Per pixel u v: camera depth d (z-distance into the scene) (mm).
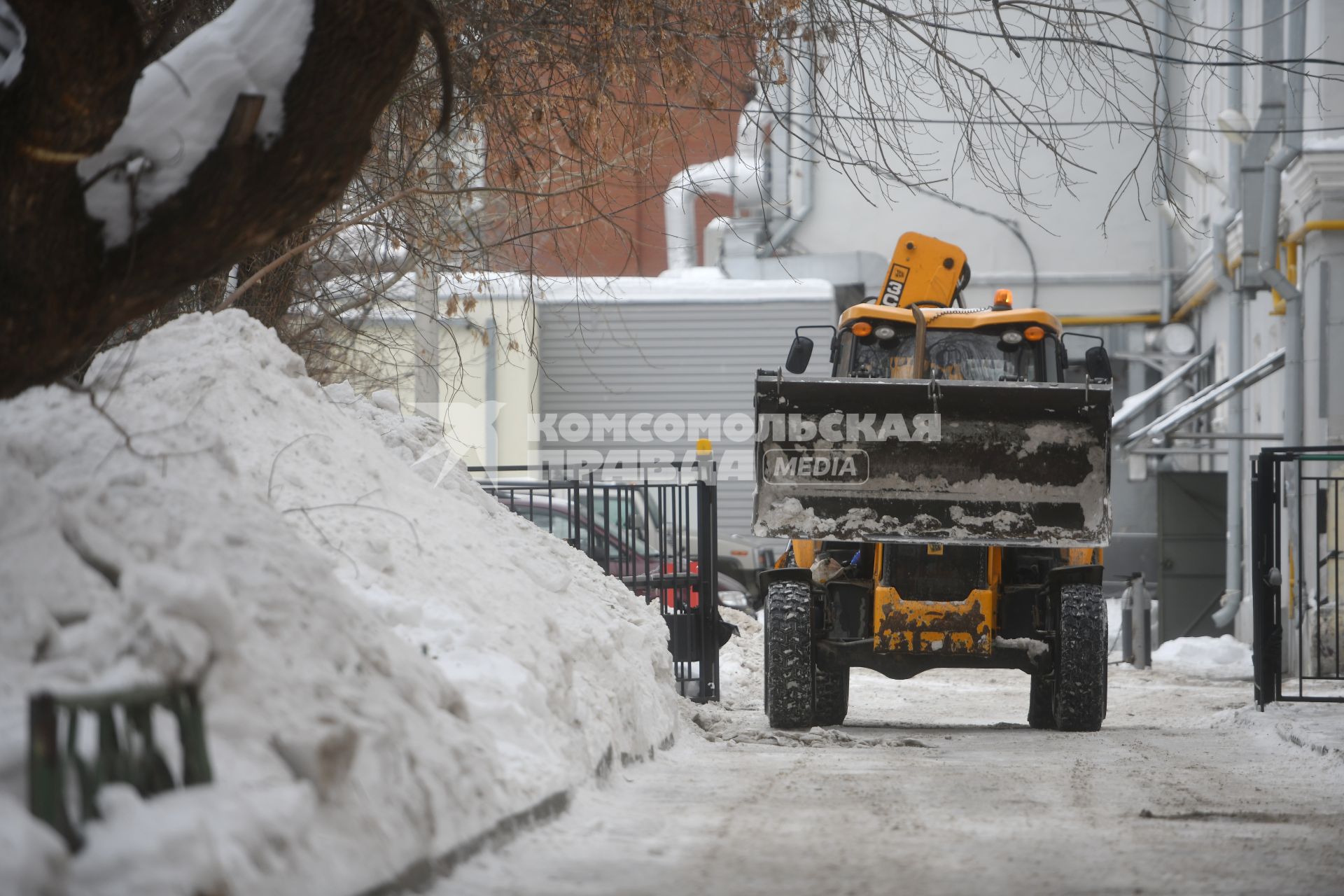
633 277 88125
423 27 18531
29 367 17609
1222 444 92125
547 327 85062
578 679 25875
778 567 40312
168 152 17406
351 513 23719
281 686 14773
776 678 36094
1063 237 109375
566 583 29406
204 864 11500
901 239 42812
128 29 16297
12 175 16281
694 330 86500
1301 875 16812
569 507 43844
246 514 17266
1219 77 34219
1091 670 36000
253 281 33188
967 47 86500
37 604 14086
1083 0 34969
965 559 36594
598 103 34281
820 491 35688
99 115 16422
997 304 41656
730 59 34531
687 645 43656
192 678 13711
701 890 15539
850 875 16469
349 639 16703
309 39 17688
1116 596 86875
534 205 38344
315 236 38750
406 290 49969
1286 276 64438
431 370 50094
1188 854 18109
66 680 13383
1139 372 109125
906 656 36125
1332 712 37781
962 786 24609
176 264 17953
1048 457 35219
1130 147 105312
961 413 35219
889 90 34312
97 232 17234
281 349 27078
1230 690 52625
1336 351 61500
